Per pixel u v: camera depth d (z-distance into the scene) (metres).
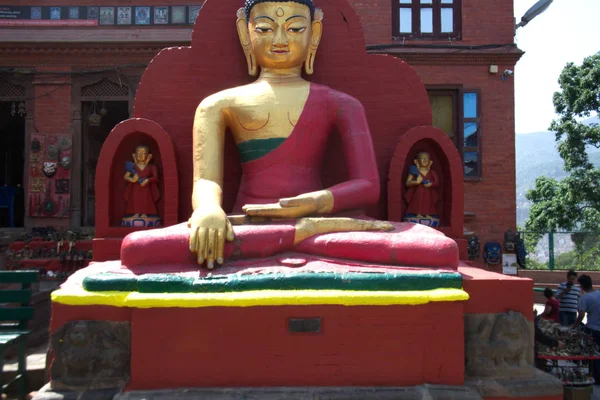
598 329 7.56
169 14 13.04
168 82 5.84
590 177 17.41
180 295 3.74
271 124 4.95
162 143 5.45
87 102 13.32
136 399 3.59
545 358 5.64
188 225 4.31
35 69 12.93
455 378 3.83
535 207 19.70
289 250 4.23
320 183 5.21
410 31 13.52
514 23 13.35
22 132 17.33
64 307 3.85
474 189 13.22
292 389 3.73
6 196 14.76
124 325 3.87
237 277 3.82
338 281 3.84
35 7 12.93
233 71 5.88
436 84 13.25
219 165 4.82
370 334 3.82
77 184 13.00
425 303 3.83
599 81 16.64
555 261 15.72
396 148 5.63
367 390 3.73
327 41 6.00
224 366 3.77
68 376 3.80
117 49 12.89
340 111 5.08
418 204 5.73
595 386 6.81
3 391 4.68
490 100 13.30
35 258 12.04
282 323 3.79
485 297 4.07
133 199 5.54
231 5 5.91
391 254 4.07
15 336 4.58
